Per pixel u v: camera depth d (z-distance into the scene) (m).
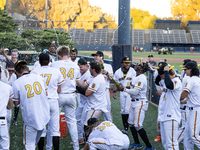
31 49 32.47
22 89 5.12
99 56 7.66
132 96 6.83
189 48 92.00
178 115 5.63
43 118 5.30
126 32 16.91
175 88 5.43
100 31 103.44
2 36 31.50
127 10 16.67
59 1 80.25
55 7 80.50
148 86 13.41
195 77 5.93
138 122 6.55
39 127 5.20
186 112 6.23
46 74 5.80
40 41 32.91
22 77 5.26
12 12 57.66
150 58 14.98
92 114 6.19
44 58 5.89
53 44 11.17
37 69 5.88
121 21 16.86
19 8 58.16
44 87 5.42
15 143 7.30
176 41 103.38
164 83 5.81
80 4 86.56
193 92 5.83
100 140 4.48
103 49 89.94
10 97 5.07
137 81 6.66
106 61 19.22
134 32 107.06
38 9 59.53
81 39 99.50
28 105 5.11
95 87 6.09
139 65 6.71
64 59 6.61
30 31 34.97
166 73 5.47
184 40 103.38
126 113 8.12
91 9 85.94
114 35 102.75
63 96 6.27
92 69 6.25
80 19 88.12
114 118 10.01
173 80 5.60
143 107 6.68
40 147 6.10
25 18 58.16
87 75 7.74
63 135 7.91
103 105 6.35
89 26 103.94
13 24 38.22
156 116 10.35
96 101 6.27
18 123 9.38
